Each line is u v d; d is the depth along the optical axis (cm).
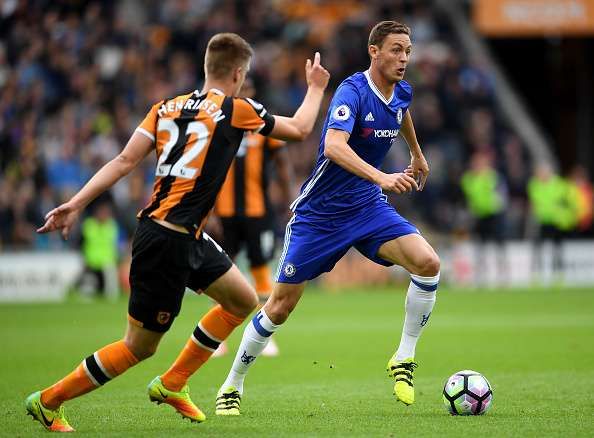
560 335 4475
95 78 8831
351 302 6731
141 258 2105
